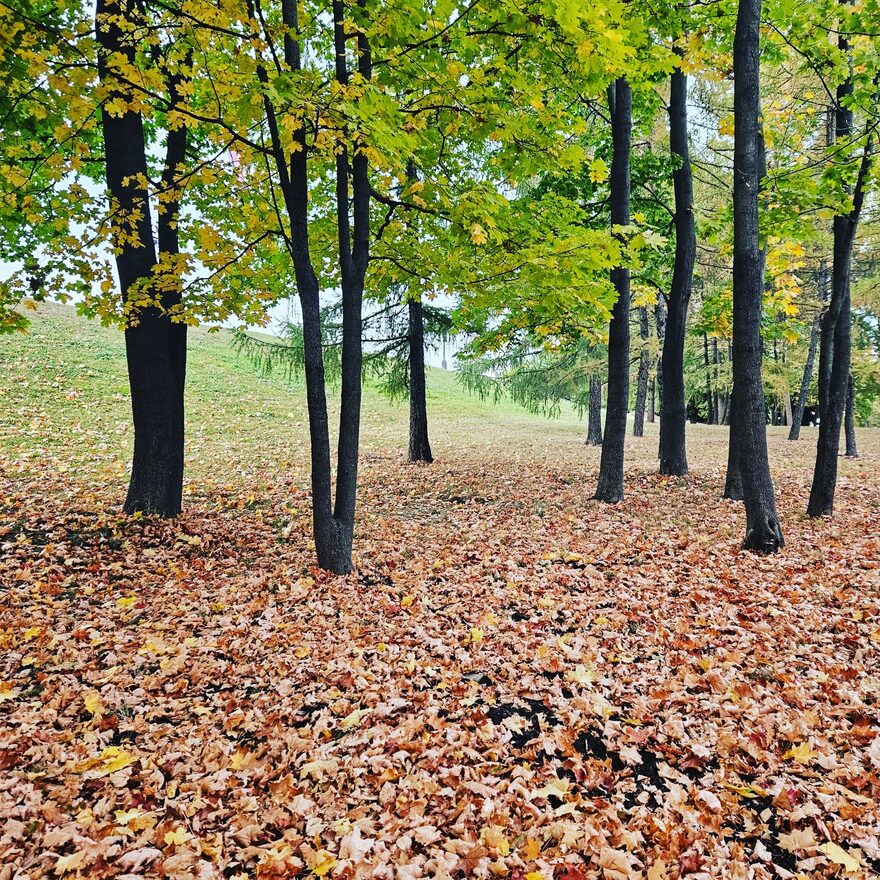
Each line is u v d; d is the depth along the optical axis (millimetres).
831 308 8273
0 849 2543
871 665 4238
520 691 4168
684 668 4340
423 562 6934
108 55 4613
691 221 11219
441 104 5246
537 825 2854
